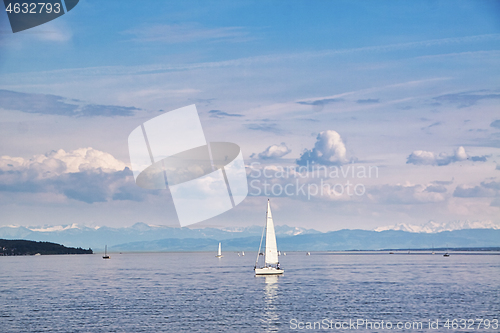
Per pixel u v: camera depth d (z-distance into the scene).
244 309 77.62
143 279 141.00
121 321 66.94
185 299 89.81
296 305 82.00
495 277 141.75
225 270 190.00
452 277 142.88
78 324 64.81
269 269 148.62
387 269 191.62
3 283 128.25
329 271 178.75
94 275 161.88
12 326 63.69
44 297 93.81
